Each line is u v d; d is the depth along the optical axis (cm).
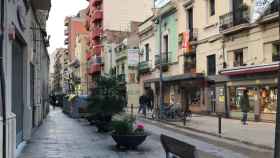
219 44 2812
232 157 1153
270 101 2264
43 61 3153
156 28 4094
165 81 3512
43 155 1108
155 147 1293
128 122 1272
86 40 9894
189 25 3369
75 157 1080
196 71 3164
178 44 3541
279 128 586
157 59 3988
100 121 1762
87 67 8838
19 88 1336
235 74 2545
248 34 2486
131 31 5622
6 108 896
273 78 2236
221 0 2789
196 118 2617
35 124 1988
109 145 1332
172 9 3634
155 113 2858
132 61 4750
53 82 15800
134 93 4947
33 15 1859
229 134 1692
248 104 2188
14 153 998
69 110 3300
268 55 2314
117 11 7150
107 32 6800
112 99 1739
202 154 1198
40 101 2389
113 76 1803
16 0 1082
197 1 3159
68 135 1648
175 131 1914
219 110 2783
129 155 1123
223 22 2717
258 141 1466
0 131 822
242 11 2495
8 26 923
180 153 617
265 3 2066
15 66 1207
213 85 2870
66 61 13375
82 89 9194
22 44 1427
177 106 2538
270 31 2286
